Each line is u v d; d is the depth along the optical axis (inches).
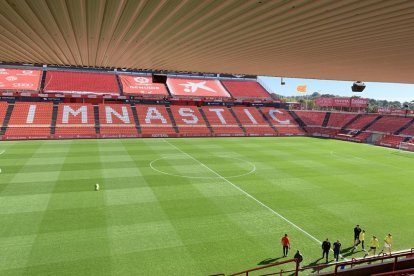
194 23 287.7
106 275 572.1
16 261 603.8
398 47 324.2
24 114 2201.0
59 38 392.2
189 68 635.5
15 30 351.3
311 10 225.0
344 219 864.3
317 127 2866.6
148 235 725.3
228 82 3164.4
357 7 211.9
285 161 1563.7
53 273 571.8
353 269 336.2
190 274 586.6
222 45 376.2
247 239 727.1
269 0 209.6
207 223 801.6
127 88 2684.5
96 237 706.2
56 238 694.5
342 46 338.3
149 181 1133.1
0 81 2388.0
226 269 607.8
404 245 735.7
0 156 1457.9
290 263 634.2
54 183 1069.1
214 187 1095.6
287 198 1012.5
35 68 2662.4
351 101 3011.8
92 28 341.1
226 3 223.3
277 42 340.2
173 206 904.9
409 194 1096.2
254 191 1069.1
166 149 1784.0
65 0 248.8
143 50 451.5
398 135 2374.5
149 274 580.1
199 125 2529.5
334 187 1151.6
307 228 800.3
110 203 907.4
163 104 2687.0
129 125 2331.4
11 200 904.9
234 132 2527.1
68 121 2229.3
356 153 1881.2
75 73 2746.1
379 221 861.2
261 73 660.7
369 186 1179.9
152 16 280.2
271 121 2815.0
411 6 201.8
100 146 1806.1
